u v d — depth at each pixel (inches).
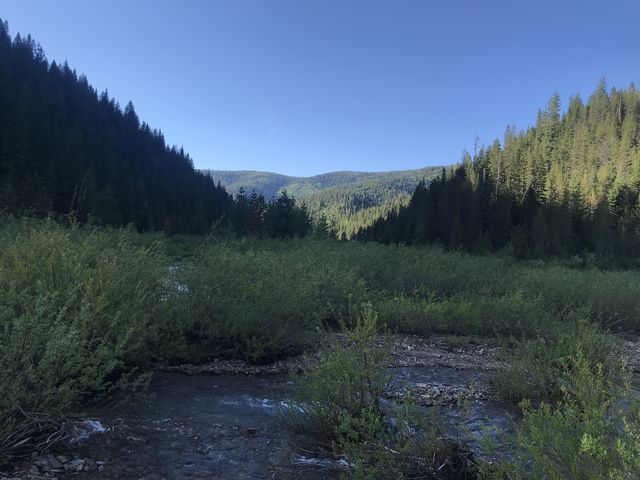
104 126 4419.3
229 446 160.2
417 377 264.8
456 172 3440.0
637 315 441.1
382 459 127.3
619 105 4362.7
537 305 410.6
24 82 3346.5
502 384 229.3
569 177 3127.5
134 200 2456.9
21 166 1941.4
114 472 134.4
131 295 234.5
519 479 97.4
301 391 175.0
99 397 184.4
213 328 266.5
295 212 1881.2
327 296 363.6
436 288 503.8
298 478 138.6
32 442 143.3
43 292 180.5
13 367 133.3
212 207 3314.5
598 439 86.4
